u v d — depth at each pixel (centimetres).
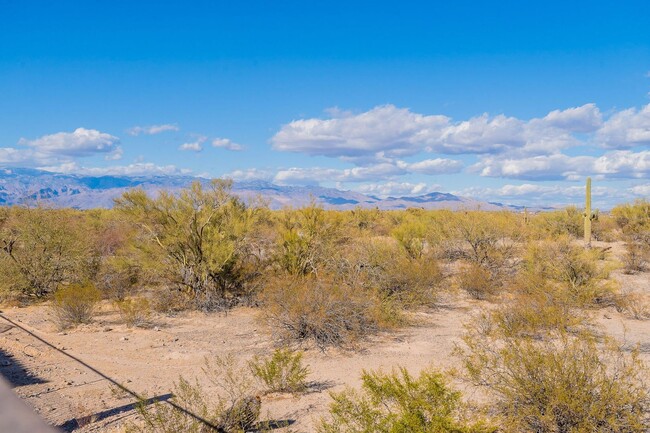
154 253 1551
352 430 557
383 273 1459
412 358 955
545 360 576
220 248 1481
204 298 1485
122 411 703
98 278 1694
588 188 2356
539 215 3108
